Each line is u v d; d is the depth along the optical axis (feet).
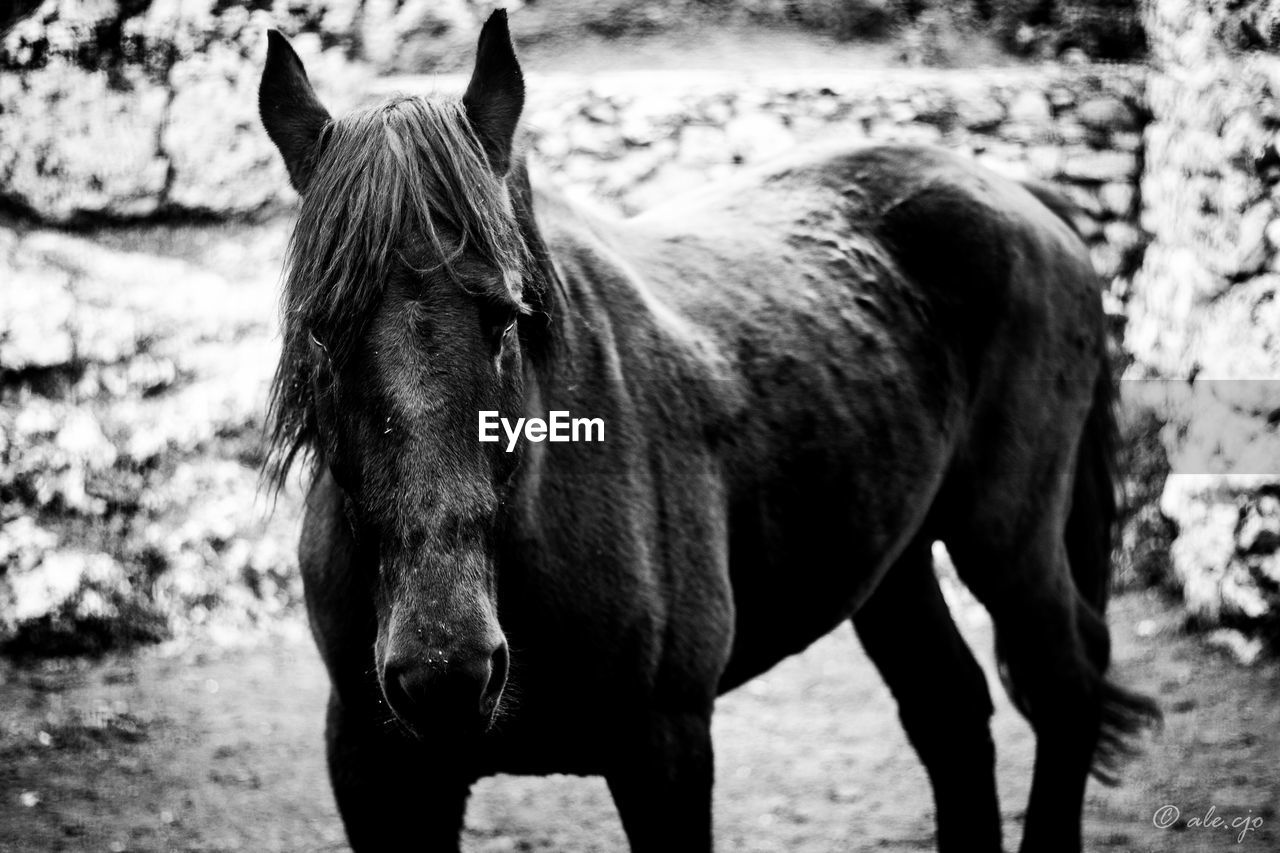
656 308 8.00
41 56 23.31
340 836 12.34
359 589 6.57
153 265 21.85
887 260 9.48
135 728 15.05
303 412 6.20
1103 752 10.41
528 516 6.56
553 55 27.68
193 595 18.24
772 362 8.40
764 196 9.76
